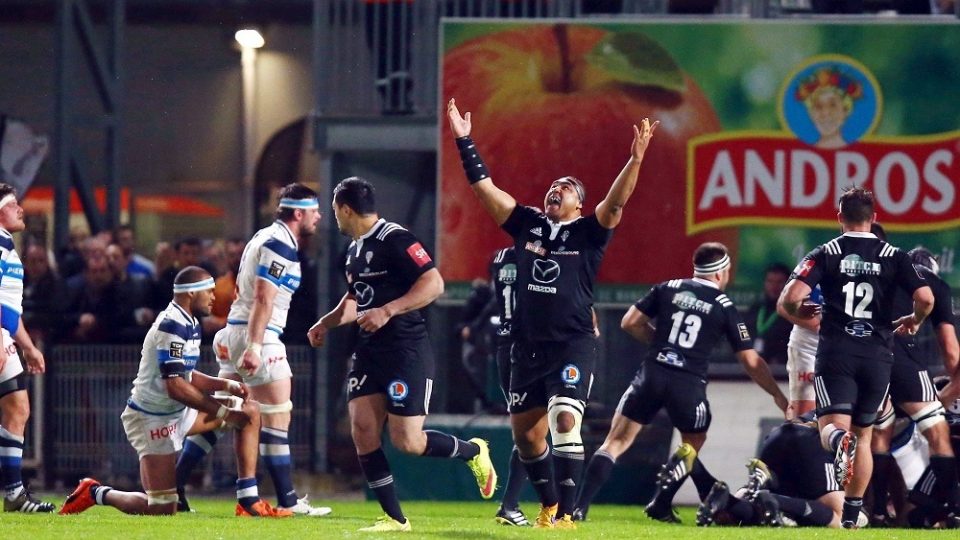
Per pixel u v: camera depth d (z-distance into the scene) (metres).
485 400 47.28
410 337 29.20
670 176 48.81
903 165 48.34
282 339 49.75
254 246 34.25
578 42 49.09
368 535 27.52
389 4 52.03
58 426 49.34
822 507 35.34
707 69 48.78
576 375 27.92
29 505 34.53
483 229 48.97
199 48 80.12
